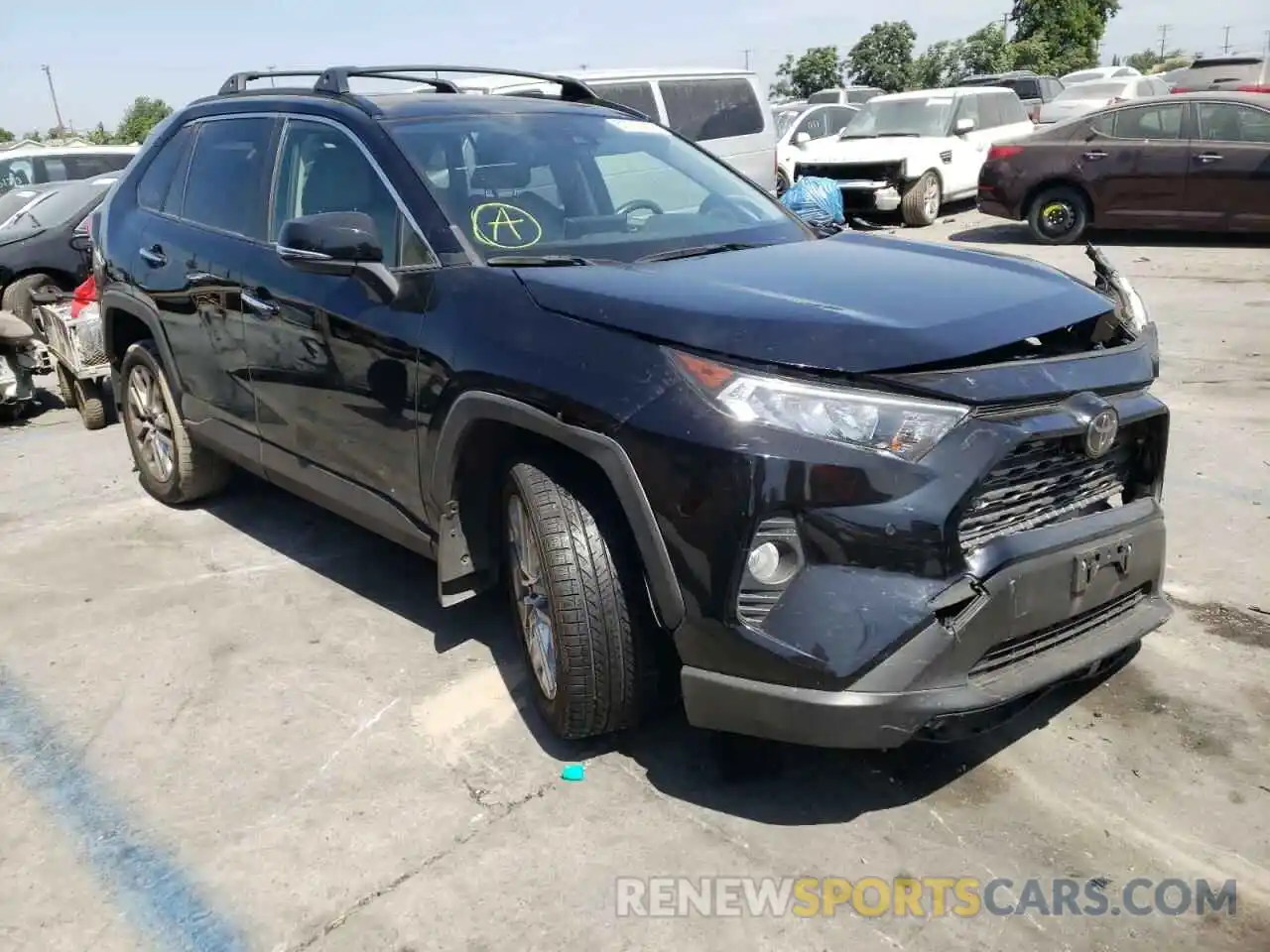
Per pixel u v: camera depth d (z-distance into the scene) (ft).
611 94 32.94
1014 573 8.42
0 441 22.44
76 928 8.30
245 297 13.38
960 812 9.28
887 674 8.02
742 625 8.29
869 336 8.35
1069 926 7.99
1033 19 145.18
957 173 50.60
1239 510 15.56
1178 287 31.73
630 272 10.14
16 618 13.70
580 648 9.33
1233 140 37.96
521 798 9.63
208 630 13.12
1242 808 9.20
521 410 9.42
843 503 8.03
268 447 13.88
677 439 8.35
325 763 10.30
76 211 32.37
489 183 11.95
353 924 8.24
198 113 16.03
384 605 13.61
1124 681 11.22
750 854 8.84
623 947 7.93
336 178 12.57
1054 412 8.55
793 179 50.16
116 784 10.10
